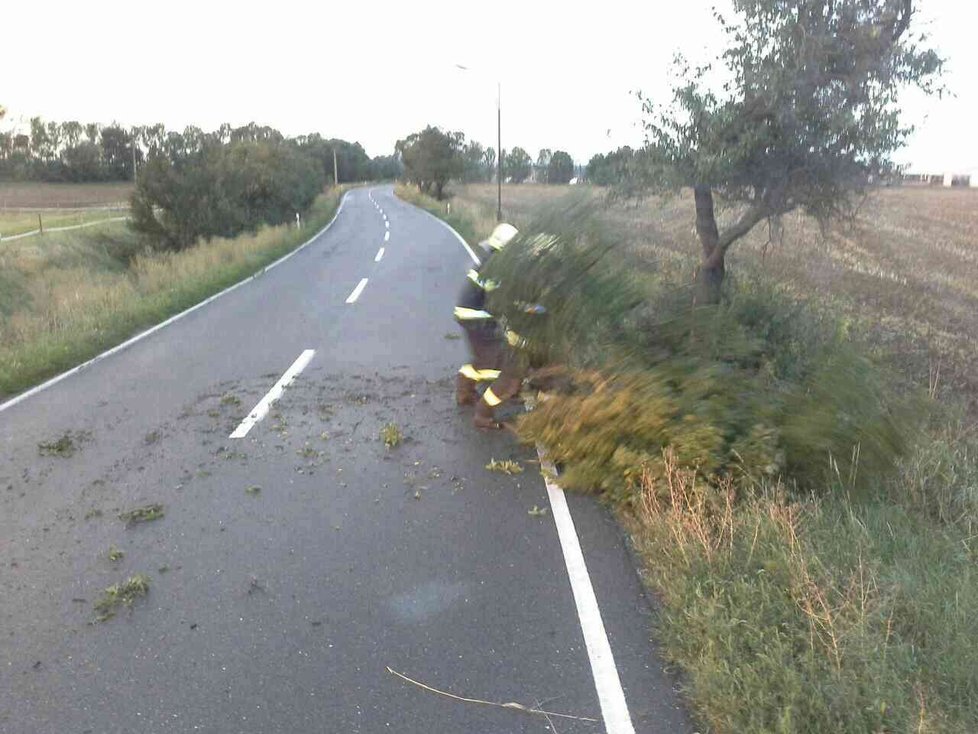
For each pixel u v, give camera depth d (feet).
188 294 53.57
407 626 13.33
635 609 13.75
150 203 93.81
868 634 11.71
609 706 11.16
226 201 96.32
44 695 11.69
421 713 11.13
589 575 15.01
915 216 100.83
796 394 18.89
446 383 29.04
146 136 279.90
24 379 31.63
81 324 41.27
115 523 17.70
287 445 22.71
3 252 75.61
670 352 20.08
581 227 21.79
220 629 13.35
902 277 52.21
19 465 21.63
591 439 18.52
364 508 18.29
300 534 16.98
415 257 79.10
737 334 22.35
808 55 26.13
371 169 447.01
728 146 27.68
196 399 27.96
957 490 18.60
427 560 15.72
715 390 18.51
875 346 32.30
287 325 42.83
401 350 35.22
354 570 15.34
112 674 12.16
